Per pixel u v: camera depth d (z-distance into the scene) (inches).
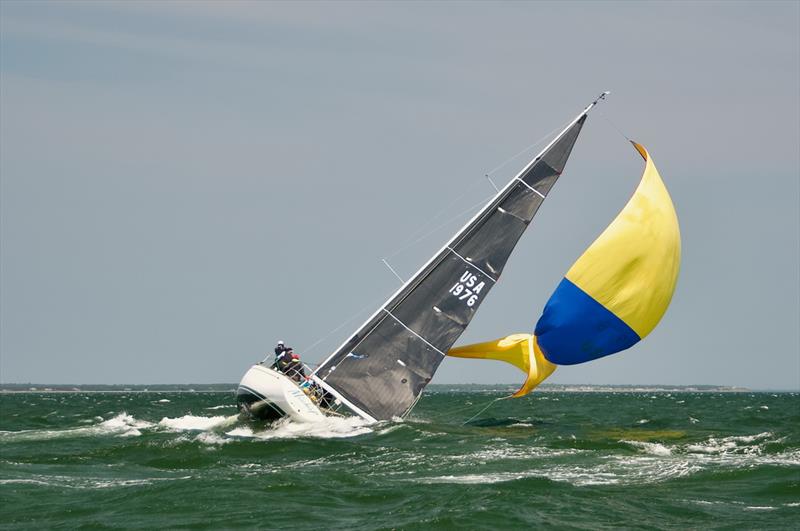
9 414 7022.6
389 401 4062.5
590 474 2758.4
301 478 2687.0
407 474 2792.8
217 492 2487.7
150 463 3078.2
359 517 2239.2
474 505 2301.9
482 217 4239.7
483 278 4195.4
